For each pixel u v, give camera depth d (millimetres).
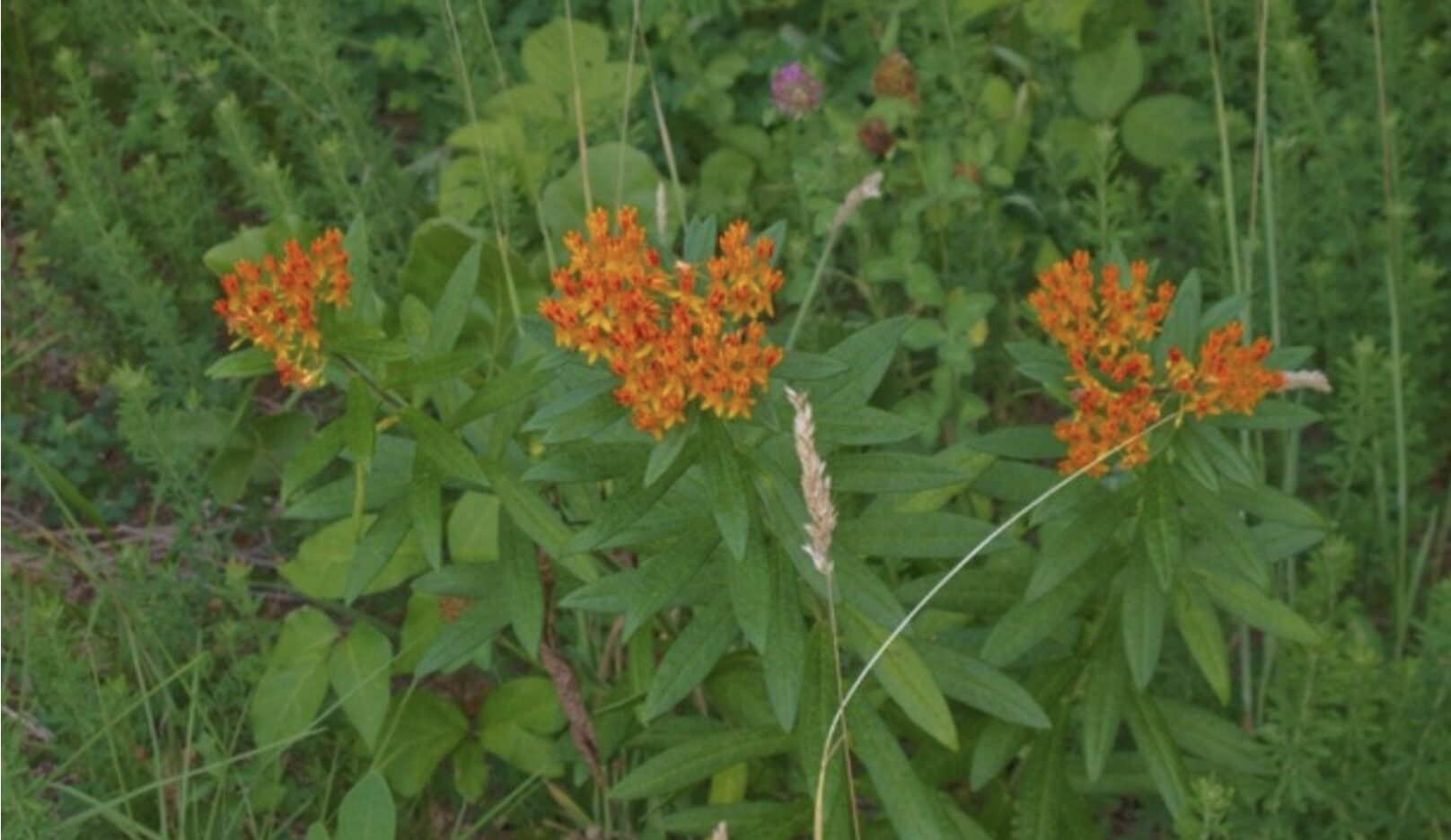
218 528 4172
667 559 2723
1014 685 2846
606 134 4598
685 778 2998
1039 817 2975
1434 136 4375
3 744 3227
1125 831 3760
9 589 3770
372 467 2992
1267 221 3711
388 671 3512
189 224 4527
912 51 4824
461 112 4805
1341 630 3557
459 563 3561
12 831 3176
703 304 2588
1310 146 4512
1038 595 2828
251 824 3438
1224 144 3703
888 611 2699
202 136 5051
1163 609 2863
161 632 3797
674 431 2635
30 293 4566
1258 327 4125
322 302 2785
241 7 4863
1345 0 4441
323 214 4730
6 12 5008
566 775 3768
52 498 4375
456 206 4461
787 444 2770
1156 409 2797
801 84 4363
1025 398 4461
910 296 4156
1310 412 2910
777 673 2678
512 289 3578
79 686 3479
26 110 5125
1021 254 4656
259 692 3590
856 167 4215
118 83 5164
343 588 3637
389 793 3002
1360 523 3828
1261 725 3559
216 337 4605
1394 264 3918
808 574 2678
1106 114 4574
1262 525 3111
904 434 2748
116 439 4434
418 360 2992
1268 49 4523
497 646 3883
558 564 3205
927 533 2814
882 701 3053
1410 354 3918
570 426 2645
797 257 4141
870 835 3178
